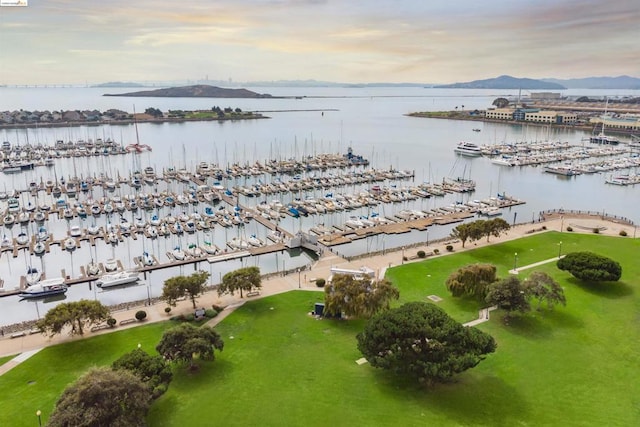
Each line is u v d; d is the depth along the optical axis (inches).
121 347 2554.1
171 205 6077.8
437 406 2054.6
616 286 3304.6
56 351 2508.6
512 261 3836.1
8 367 2354.8
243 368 2341.3
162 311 3004.4
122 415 1707.7
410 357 2156.7
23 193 6520.7
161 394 1963.6
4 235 4877.0
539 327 2758.4
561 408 2057.1
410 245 4318.4
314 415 1996.8
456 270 3452.3
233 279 3031.5
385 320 2213.3
